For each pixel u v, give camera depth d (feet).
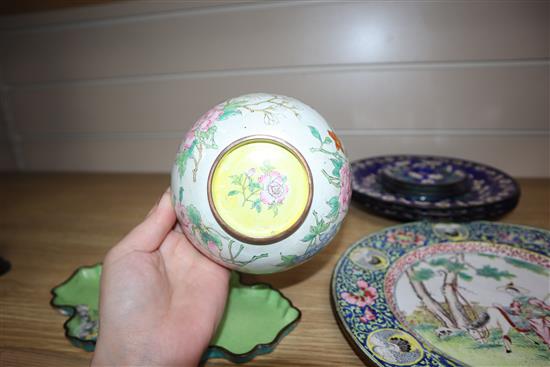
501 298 1.34
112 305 1.09
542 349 1.12
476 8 2.24
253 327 1.29
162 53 2.67
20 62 2.90
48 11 2.68
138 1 2.53
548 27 2.21
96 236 2.04
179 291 1.22
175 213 1.21
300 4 2.39
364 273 1.45
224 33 2.53
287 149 1.05
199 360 1.14
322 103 2.60
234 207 1.04
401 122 2.58
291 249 1.07
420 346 1.08
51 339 1.32
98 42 2.73
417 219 1.78
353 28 2.39
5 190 2.77
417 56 2.39
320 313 1.36
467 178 2.10
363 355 1.05
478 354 1.10
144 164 3.06
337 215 1.11
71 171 3.19
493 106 2.44
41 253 1.89
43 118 3.07
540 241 1.63
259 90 2.64
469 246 1.63
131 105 2.88
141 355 1.05
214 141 1.07
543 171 2.53
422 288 1.39
